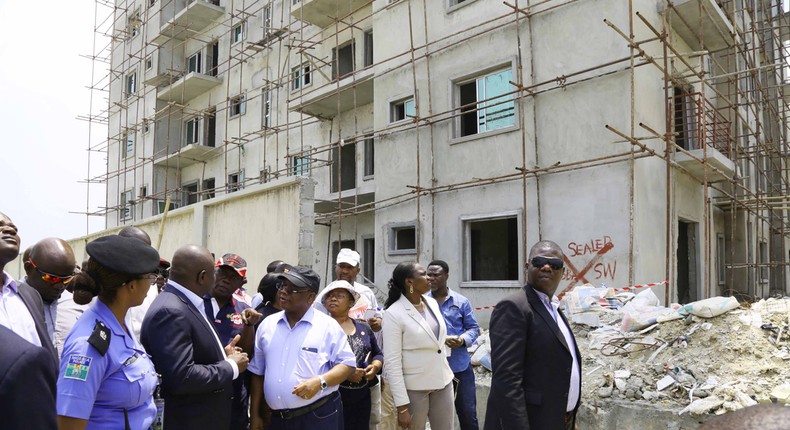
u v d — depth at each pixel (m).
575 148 9.29
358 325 4.33
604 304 7.25
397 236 12.22
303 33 16.97
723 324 5.49
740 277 13.49
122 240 2.51
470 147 10.69
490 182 10.13
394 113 12.41
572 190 9.25
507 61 10.26
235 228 10.12
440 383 4.19
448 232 10.87
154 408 2.61
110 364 2.35
